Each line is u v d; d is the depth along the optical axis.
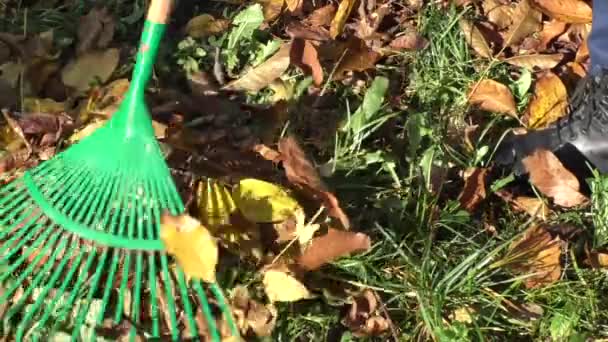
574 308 1.24
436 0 1.64
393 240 1.28
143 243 1.14
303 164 1.21
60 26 1.54
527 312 1.26
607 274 1.31
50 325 1.14
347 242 1.18
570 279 1.31
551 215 1.39
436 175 1.39
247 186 1.22
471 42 1.59
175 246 1.12
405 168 1.43
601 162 1.40
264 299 1.19
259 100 1.47
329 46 1.53
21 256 1.16
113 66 1.44
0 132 1.30
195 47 1.53
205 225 1.20
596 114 1.38
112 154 1.16
